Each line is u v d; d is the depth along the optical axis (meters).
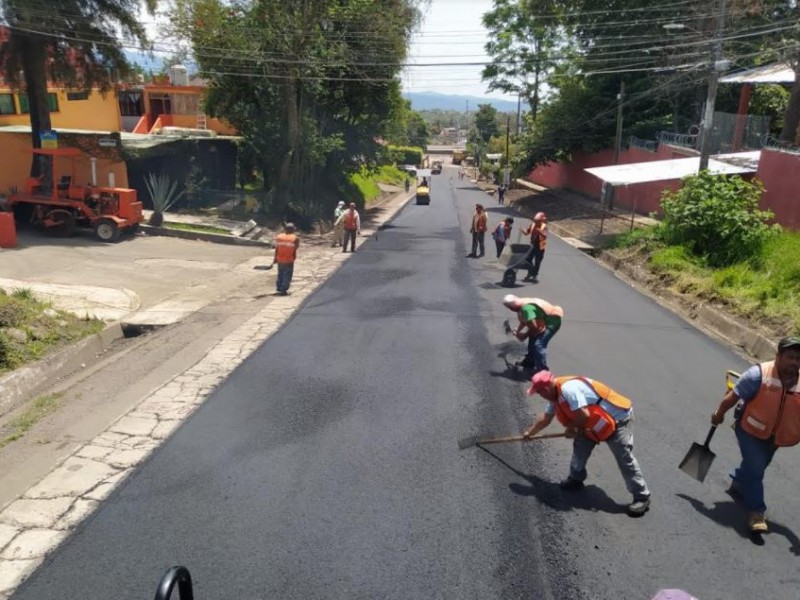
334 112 31.64
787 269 12.59
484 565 4.75
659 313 12.44
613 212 29.50
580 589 4.51
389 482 5.88
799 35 22.88
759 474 5.04
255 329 10.95
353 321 11.39
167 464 6.23
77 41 19.62
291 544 4.98
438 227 27.30
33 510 5.46
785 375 4.77
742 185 16.03
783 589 4.55
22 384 8.53
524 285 14.73
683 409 7.65
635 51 31.86
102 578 4.61
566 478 5.92
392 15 27.44
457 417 7.29
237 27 25.03
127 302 12.75
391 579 4.59
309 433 6.88
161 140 24.45
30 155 21.17
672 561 4.82
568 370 8.95
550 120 38.50
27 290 11.55
